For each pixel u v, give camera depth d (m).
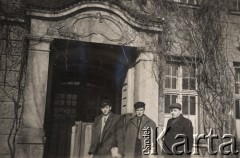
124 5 8.57
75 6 8.24
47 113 8.79
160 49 9.09
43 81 7.84
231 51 10.10
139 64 8.79
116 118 7.46
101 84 11.02
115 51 9.45
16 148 7.56
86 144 9.39
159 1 9.62
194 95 9.89
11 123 8.07
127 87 9.45
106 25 8.53
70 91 10.69
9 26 8.40
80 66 10.73
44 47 7.99
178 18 9.74
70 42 8.53
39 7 7.97
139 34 8.77
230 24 10.28
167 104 9.64
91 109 10.75
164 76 9.33
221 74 9.79
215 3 10.16
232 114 9.69
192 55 9.71
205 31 9.91
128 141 7.84
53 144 9.14
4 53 8.30
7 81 8.23
